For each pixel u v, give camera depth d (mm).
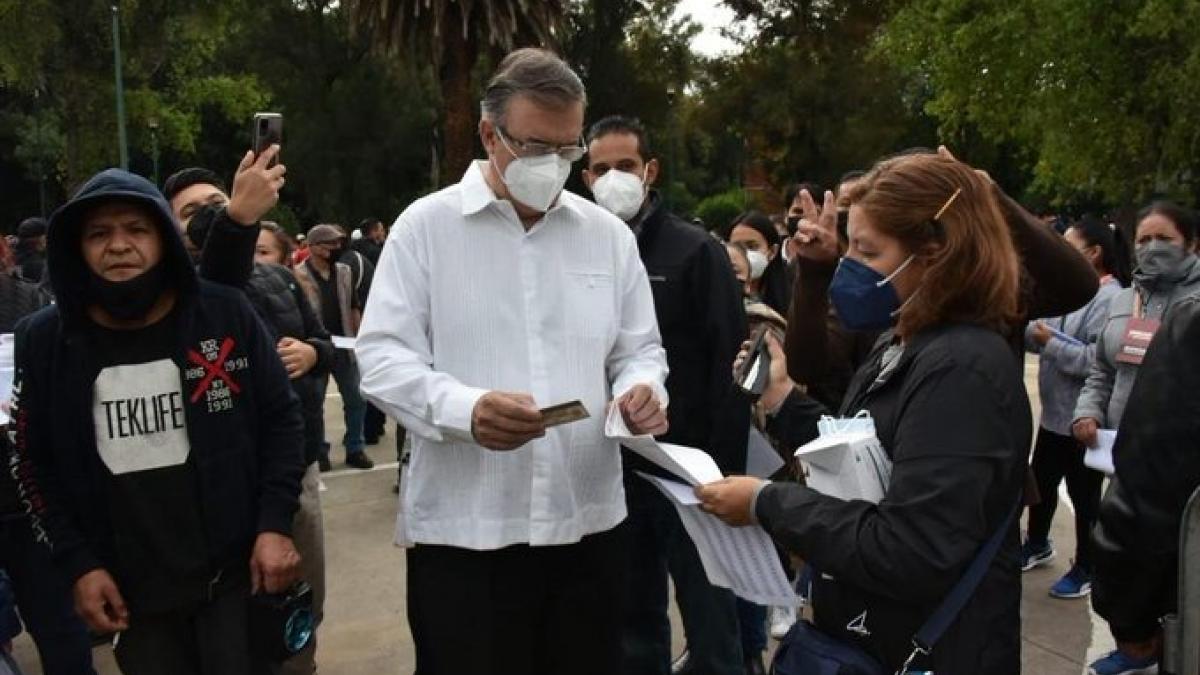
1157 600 2062
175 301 2424
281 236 5285
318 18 35000
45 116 36031
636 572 3316
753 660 3742
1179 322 1987
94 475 2359
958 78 17453
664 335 3248
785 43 38188
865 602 1840
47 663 3309
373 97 34969
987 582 1773
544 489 2324
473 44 18953
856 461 1791
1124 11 14781
